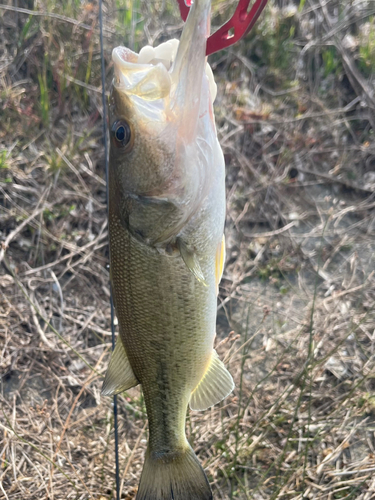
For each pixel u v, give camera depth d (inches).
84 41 41.7
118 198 14.9
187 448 16.6
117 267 15.4
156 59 14.7
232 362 31.5
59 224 35.9
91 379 27.6
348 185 42.3
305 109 45.4
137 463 27.4
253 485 27.1
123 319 15.8
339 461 28.3
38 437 27.9
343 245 38.7
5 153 36.4
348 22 49.4
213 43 13.2
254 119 43.0
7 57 41.5
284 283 36.4
